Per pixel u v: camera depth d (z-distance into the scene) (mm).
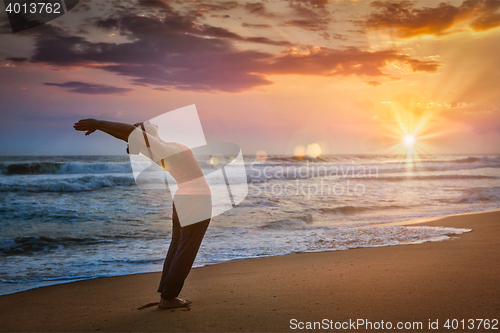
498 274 3160
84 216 7926
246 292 2992
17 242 5438
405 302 2521
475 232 5809
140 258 4637
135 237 5988
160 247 5309
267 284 3225
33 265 4266
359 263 3879
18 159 46625
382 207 10305
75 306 2826
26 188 13039
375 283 3031
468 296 2588
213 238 5879
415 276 3182
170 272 2611
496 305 2396
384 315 2307
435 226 6691
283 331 2146
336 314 2373
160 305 2678
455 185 17531
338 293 2816
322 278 3318
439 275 3176
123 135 2291
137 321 2416
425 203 11281
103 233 6262
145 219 7715
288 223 7355
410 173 25609
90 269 4086
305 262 4113
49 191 12805
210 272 3779
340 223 7688
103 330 2279
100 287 3367
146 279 3660
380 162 36031
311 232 6383
